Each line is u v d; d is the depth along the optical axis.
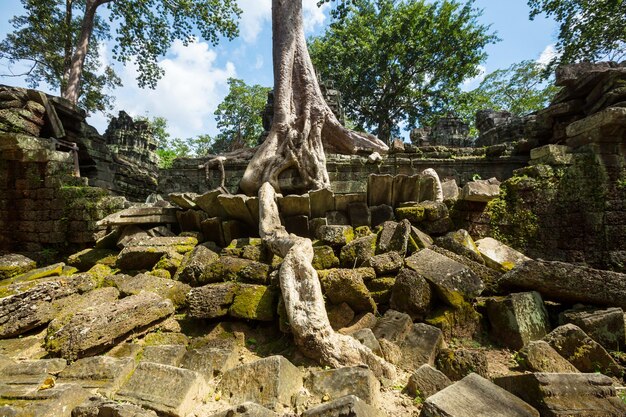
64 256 7.11
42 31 16.09
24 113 8.87
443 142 17.36
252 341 3.43
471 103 26.09
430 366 2.61
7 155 7.37
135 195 13.57
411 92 25.80
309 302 3.16
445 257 3.66
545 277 3.35
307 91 8.92
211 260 4.63
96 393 2.57
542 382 2.17
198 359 2.92
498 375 2.70
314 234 5.15
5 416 2.23
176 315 4.01
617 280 3.15
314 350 2.90
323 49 24.97
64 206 7.17
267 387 2.45
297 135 7.56
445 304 3.46
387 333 3.12
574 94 7.63
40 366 2.85
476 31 23.38
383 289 3.67
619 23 13.75
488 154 10.32
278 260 4.08
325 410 2.03
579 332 2.83
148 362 2.71
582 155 6.02
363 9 24.89
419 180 5.07
